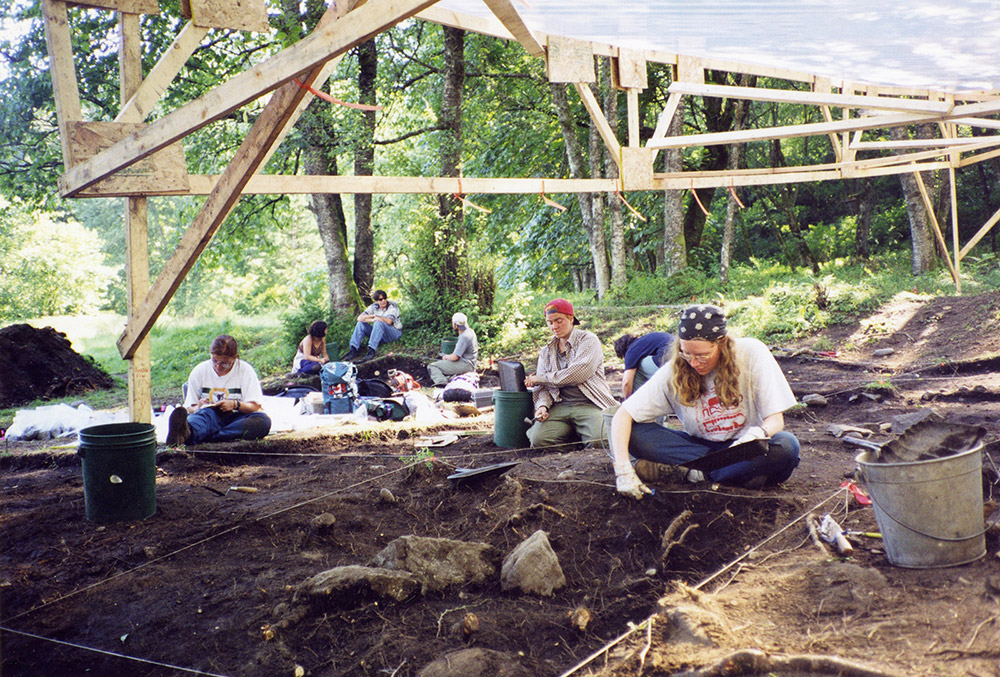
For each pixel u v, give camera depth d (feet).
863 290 46.01
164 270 19.31
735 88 23.29
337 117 51.62
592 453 19.39
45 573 13.60
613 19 17.04
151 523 16.03
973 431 11.84
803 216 96.99
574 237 74.54
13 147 52.85
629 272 68.54
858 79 24.93
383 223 81.56
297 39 18.92
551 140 73.20
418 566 12.64
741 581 11.91
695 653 9.76
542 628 11.20
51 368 45.11
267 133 16.29
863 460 11.91
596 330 51.13
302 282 79.87
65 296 119.55
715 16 16.22
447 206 56.34
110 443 15.89
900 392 26.89
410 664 10.39
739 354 14.37
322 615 11.64
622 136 70.90
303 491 18.29
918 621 9.86
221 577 13.21
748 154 90.07
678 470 15.08
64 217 119.55
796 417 25.32
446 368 41.16
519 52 66.85
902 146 36.29
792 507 14.15
